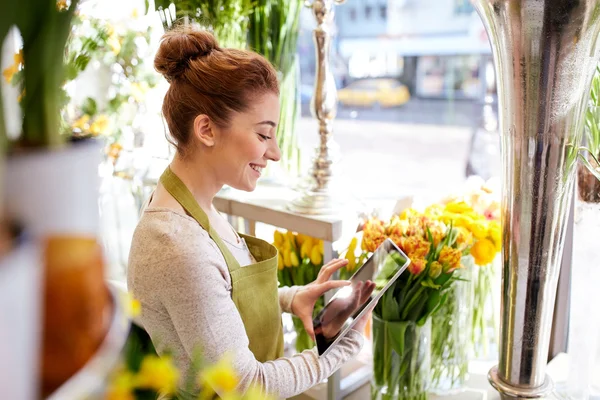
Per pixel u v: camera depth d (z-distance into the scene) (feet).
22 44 1.16
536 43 2.82
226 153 3.67
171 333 3.47
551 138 3.02
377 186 6.25
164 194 3.68
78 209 1.20
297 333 5.58
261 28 6.01
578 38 2.79
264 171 6.50
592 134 3.48
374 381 4.66
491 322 5.45
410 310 4.41
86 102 6.17
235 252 4.04
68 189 1.17
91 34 6.25
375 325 4.55
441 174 8.44
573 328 3.93
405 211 4.84
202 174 3.77
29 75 1.17
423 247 4.14
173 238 3.41
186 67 3.64
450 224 4.33
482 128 7.24
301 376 3.69
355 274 4.40
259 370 3.54
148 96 6.64
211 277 3.42
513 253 3.34
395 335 4.41
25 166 1.10
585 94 3.02
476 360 5.41
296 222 4.99
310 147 7.20
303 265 5.34
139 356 1.58
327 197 5.03
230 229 4.19
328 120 5.12
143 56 6.56
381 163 9.03
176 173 3.78
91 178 1.25
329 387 5.12
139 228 3.54
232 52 3.71
